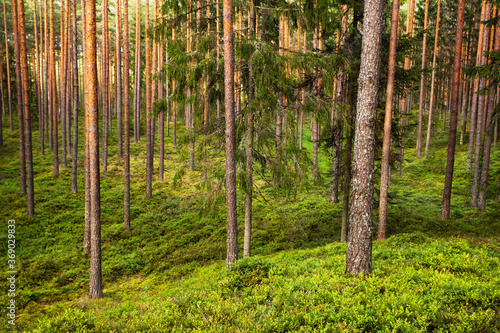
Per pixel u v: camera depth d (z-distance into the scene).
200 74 10.46
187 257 14.12
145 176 25.50
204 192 11.63
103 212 19.09
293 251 12.59
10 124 37.38
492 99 17.19
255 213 18.52
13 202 18.97
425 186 23.70
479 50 24.30
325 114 10.72
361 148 6.73
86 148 14.68
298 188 11.38
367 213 6.79
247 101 11.70
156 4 24.91
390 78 11.60
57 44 41.69
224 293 6.93
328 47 12.81
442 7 34.97
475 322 4.53
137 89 34.62
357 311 5.14
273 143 11.80
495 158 25.56
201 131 11.21
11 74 43.72
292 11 10.79
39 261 13.51
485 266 6.89
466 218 15.35
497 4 12.95
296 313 5.34
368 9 6.66
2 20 38.50
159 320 5.71
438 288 5.79
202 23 11.12
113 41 43.91
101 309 9.19
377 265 7.68
